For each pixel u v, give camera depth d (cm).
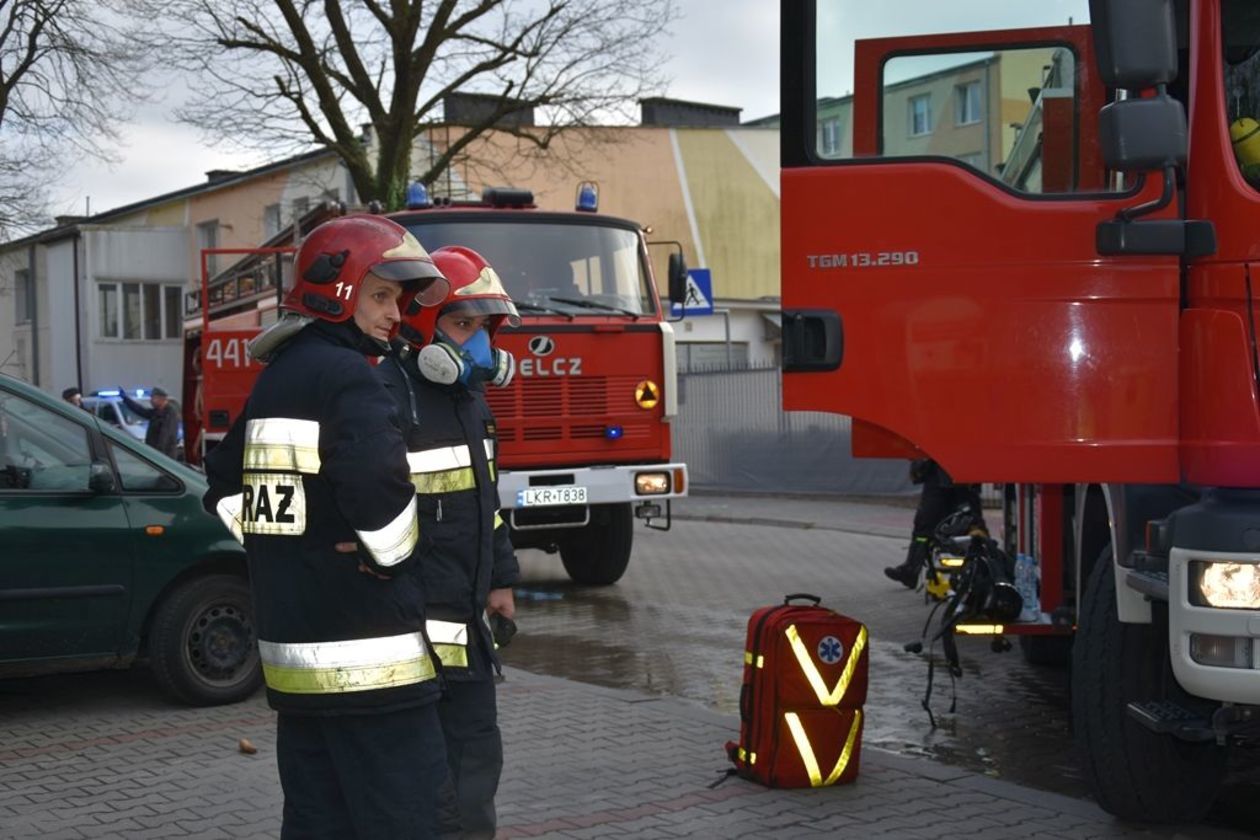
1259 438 458
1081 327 511
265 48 2202
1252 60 481
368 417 348
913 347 529
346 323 373
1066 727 738
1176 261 500
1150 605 503
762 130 3853
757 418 2308
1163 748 531
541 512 1138
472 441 445
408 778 359
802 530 1800
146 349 4469
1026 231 518
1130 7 454
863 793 586
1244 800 594
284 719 373
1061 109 533
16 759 665
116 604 742
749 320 3684
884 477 2130
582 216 1195
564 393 1143
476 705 454
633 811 562
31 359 4741
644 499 1159
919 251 529
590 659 945
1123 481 506
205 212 4334
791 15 545
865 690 600
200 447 1891
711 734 685
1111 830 541
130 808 582
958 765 664
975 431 522
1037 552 741
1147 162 462
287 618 358
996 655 943
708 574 1382
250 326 1537
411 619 361
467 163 2709
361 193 2273
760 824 545
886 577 1314
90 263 4384
